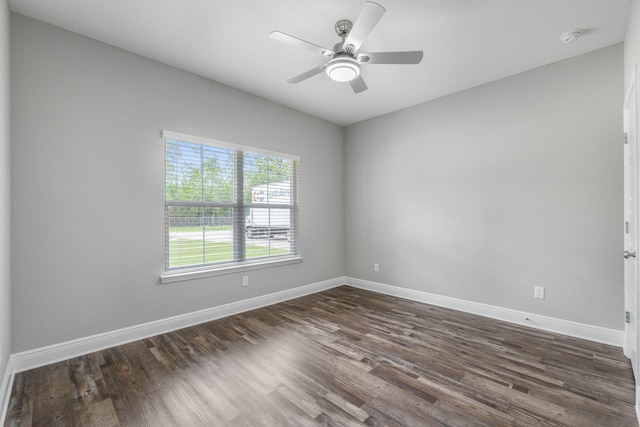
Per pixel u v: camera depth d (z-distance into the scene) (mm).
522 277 3033
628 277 2312
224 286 3301
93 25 2283
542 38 2438
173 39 2469
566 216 2771
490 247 3252
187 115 2998
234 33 2385
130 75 2641
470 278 3414
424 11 2104
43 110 2232
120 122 2586
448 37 2422
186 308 3002
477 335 2777
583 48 2588
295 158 4039
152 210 2770
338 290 4453
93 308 2453
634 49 2033
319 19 2207
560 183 2801
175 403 1795
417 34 2379
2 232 1807
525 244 3012
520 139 3031
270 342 2641
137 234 2680
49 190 2256
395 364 2250
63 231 2314
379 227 4332
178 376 2088
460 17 2170
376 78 3146
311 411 1720
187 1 2025
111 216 2541
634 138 1879
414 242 3930
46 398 1837
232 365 2238
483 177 3297
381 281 4324
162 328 2828
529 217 2984
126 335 2615
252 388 1947
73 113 2359
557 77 2807
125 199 2613
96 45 2471
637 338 1690
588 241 2662
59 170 2297
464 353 2422
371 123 4418
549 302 2871
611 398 1826
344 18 2193
